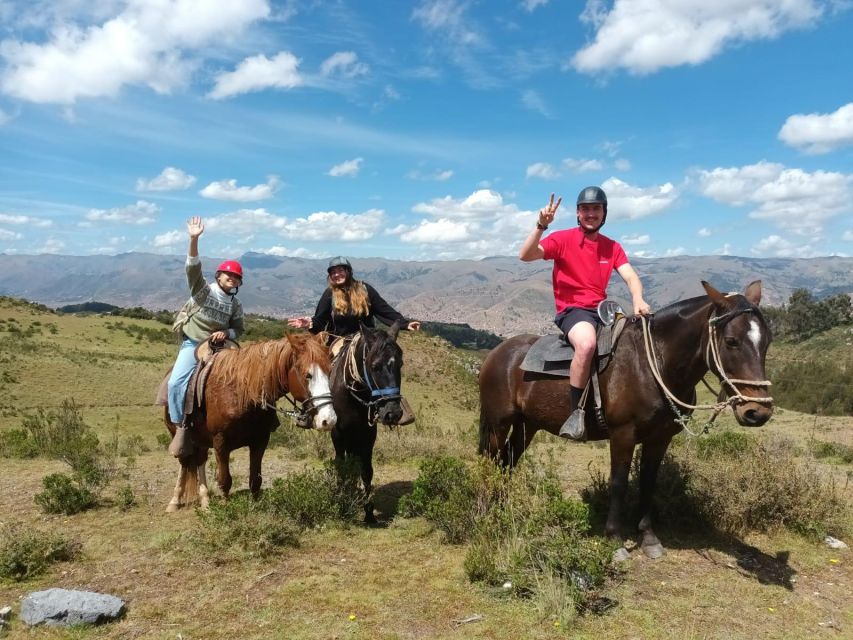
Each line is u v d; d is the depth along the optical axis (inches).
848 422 944.3
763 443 319.3
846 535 228.2
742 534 223.3
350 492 233.1
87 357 1892.2
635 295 199.8
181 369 236.2
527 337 232.7
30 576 174.6
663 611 157.8
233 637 139.3
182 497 254.7
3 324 2325.3
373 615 151.1
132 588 167.3
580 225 205.6
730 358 169.9
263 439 235.1
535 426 227.6
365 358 216.5
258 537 195.0
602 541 179.0
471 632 142.9
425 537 213.2
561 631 144.2
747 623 153.3
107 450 445.4
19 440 449.7
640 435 193.3
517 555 169.2
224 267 248.2
